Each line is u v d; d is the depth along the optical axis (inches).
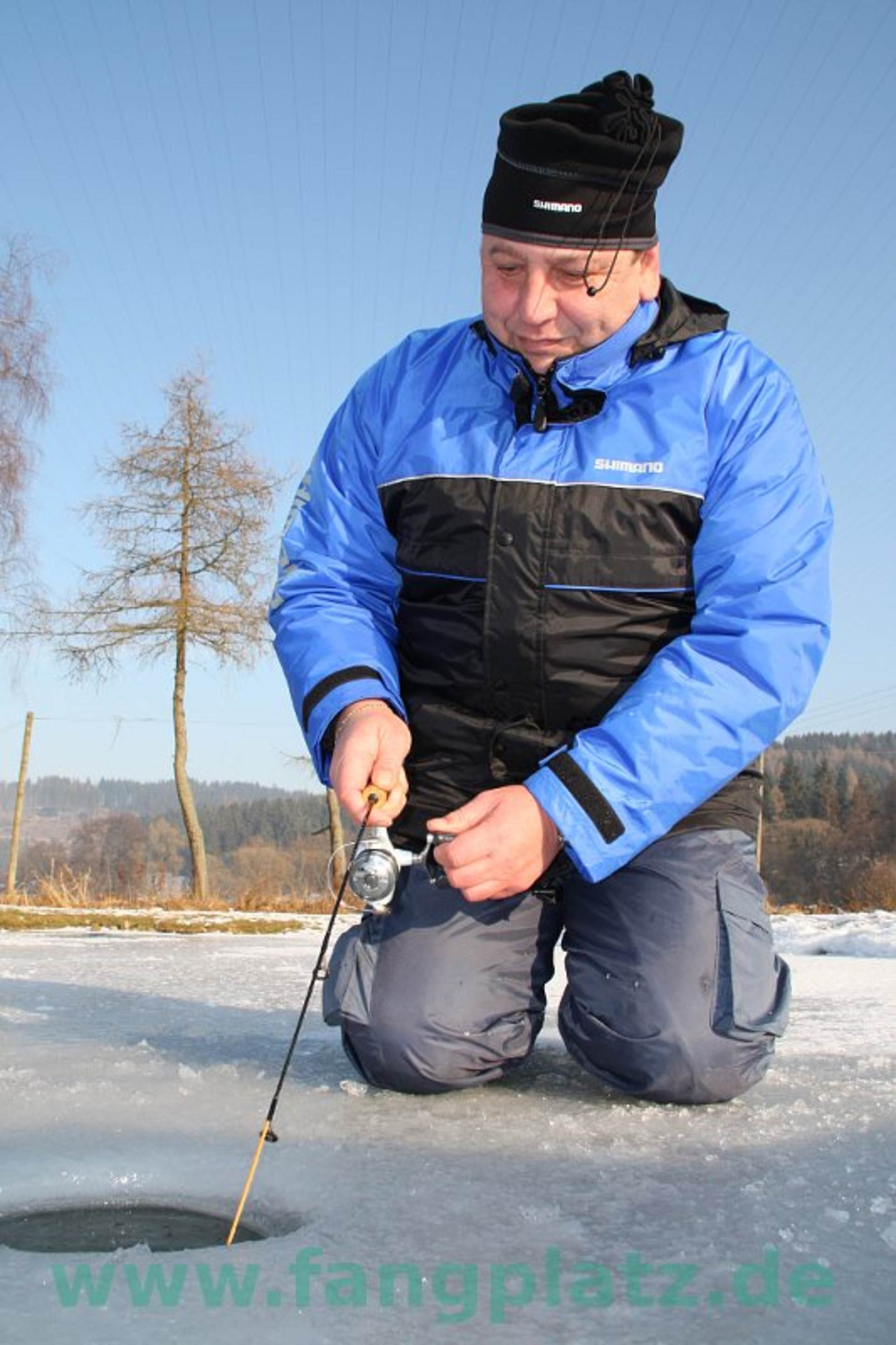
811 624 96.5
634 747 91.1
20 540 903.7
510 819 88.0
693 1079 91.4
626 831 90.4
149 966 197.3
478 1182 74.2
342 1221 67.5
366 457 108.9
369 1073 97.1
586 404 98.5
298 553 110.1
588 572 97.8
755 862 101.2
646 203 93.8
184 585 948.6
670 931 93.6
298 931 371.9
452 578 101.0
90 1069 104.1
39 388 880.3
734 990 92.0
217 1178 74.9
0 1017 134.3
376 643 104.2
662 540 98.7
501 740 100.8
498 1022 97.9
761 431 99.2
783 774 3093.0
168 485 943.7
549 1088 101.1
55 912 475.2
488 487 99.6
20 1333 53.2
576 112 90.2
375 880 88.7
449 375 104.9
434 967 96.1
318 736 99.4
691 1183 74.5
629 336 97.7
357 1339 53.0
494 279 95.7
